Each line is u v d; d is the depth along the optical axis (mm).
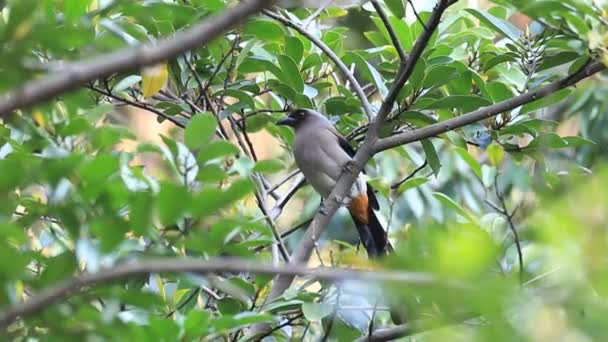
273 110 10531
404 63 8531
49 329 5375
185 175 5816
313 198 13336
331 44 10898
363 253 10047
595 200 3840
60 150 6035
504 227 8234
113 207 5523
